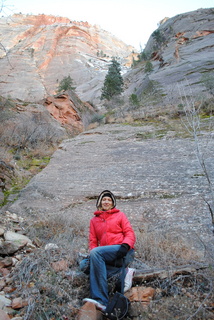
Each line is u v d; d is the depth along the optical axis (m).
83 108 20.53
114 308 2.35
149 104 14.74
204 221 4.15
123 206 5.14
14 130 10.90
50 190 6.12
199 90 14.45
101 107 33.50
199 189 5.22
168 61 37.75
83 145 9.39
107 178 6.44
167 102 13.79
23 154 9.44
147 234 3.82
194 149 7.22
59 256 3.30
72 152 8.88
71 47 102.81
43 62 87.19
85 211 5.10
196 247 3.51
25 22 133.00
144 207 4.97
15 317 2.32
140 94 22.33
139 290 2.65
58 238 3.82
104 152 8.42
